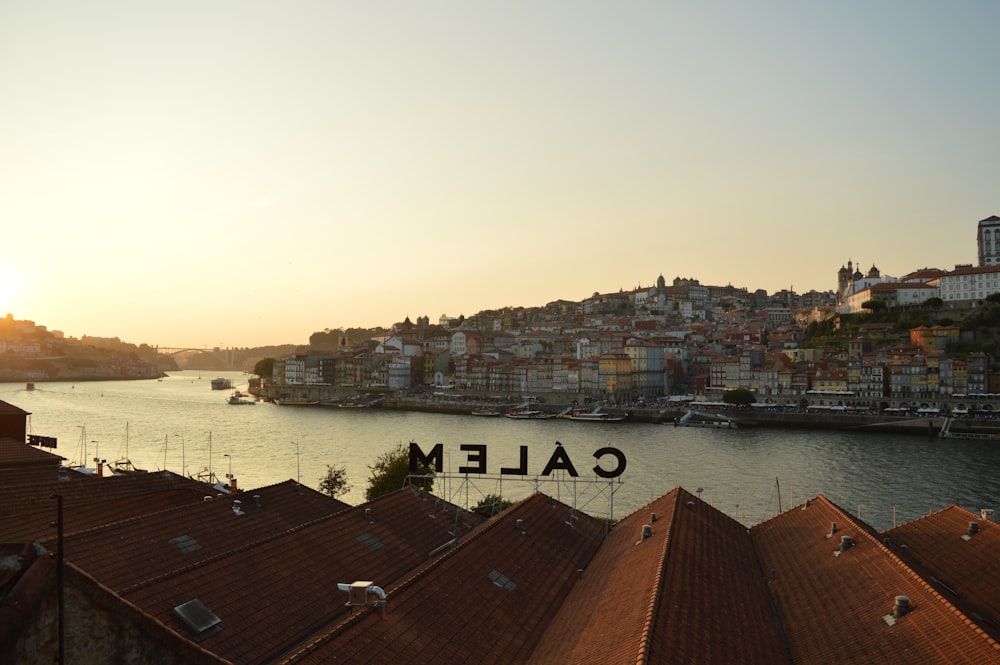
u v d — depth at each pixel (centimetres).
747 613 4419
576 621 4347
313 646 3138
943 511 6556
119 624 1502
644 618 3659
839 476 15688
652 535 5584
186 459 18662
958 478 15350
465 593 4353
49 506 6372
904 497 13525
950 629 3450
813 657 3894
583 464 17525
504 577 4872
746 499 13512
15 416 9875
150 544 4956
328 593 4575
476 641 3884
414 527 6294
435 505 7050
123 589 3831
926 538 6100
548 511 6825
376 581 5012
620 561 5322
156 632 1548
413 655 3431
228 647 3697
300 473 16575
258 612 4081
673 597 4062
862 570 4669
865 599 4253
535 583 5066
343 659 3136
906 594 4022
